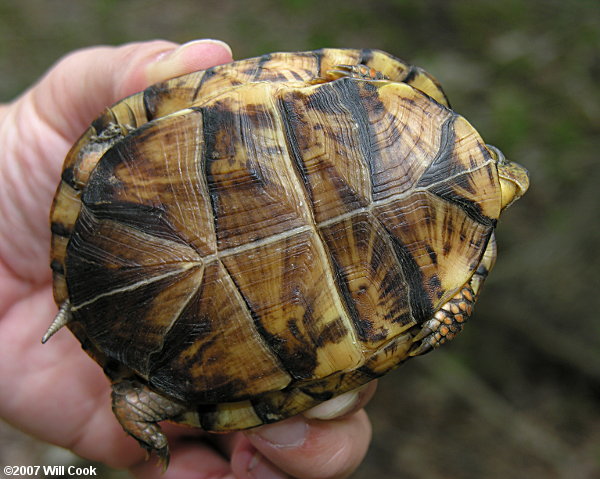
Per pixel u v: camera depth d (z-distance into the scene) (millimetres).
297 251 268
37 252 344
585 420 467
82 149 287
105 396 348
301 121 272
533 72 557
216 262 268
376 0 622
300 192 269
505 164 298
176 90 283
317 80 284
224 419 286
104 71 314
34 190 337
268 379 272
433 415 469
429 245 273
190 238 269
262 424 286
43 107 331
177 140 273
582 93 540
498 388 481
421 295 272
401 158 274
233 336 269
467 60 575
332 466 323
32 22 595
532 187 512
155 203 271
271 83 278
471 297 280
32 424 352
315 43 588
